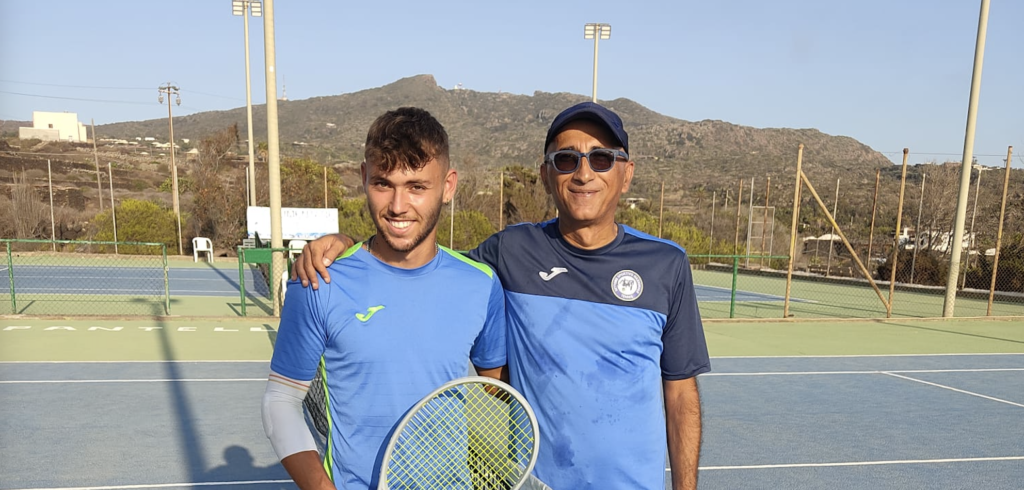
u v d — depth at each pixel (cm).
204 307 1231
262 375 698
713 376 763
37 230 2520
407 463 154
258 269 2017
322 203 2744
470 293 162
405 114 155
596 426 176
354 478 152
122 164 5778
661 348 192
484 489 169
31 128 9019
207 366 738
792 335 1077
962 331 1151
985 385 745
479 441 170
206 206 2591
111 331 948
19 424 522
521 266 186
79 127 9700
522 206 2697
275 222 1070
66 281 1628
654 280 185
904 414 614
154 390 632
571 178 179
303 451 146
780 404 640
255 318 1058
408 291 154
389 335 151
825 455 493
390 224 149
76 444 477
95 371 707
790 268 1222
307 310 149
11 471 425
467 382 151
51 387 638
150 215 2364
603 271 183
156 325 1009
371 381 151
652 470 182
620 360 180
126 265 2072
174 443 482
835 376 777
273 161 1055
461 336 159
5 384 647
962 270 1795
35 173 4650
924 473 461
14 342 858
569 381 177
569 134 181
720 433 542
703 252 2450
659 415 186
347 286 152
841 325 1201
